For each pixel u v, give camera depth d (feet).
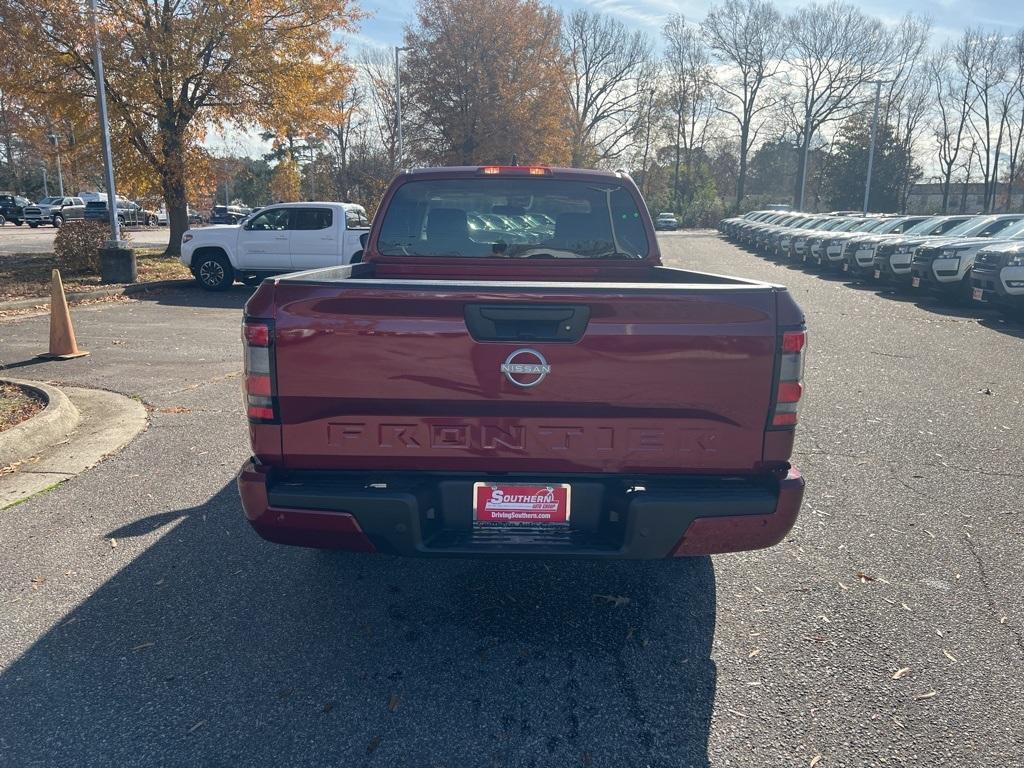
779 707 9.41
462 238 15.42
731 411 9.51
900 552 13.73
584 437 9.61
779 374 9.46
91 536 14.14
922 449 19.58
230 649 10.62
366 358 9.39
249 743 8.71
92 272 57.26
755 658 10.46
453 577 12.90
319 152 141.38
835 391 26.00
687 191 275.80
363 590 12.38
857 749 8.65
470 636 11.05
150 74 61.98
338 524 9.68
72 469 17.53
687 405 9.48
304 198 145.28
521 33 121.29
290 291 9.39
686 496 9.57
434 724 9.07
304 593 12.24
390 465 9.75
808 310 48.49
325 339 9.37
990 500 16.15
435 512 10.00
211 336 35.47
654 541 9.66
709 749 8.66
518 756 8.54
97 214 149.89
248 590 12.29
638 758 8.52
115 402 23.43
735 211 247.50
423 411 9.54
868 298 55.36
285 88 66.95
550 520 9.95
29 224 156.76
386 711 9.30
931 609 11.76
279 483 9.86
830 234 83.05
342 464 9.77
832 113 224.12
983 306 50.14
